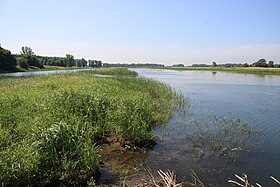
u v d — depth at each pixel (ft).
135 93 44.42
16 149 16.99
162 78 137.69
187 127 30.32
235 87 82.12
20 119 24.26
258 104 47.80
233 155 21.52
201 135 27.04
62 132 17.60
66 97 28.43
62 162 16.19
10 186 14.12
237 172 18.35
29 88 45.21
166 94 52.70
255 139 25.98
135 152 21.88
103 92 39.14
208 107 44.21
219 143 24.56
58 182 15.80
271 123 32.63
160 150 22.53
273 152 22.39
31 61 257.34
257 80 119.44
